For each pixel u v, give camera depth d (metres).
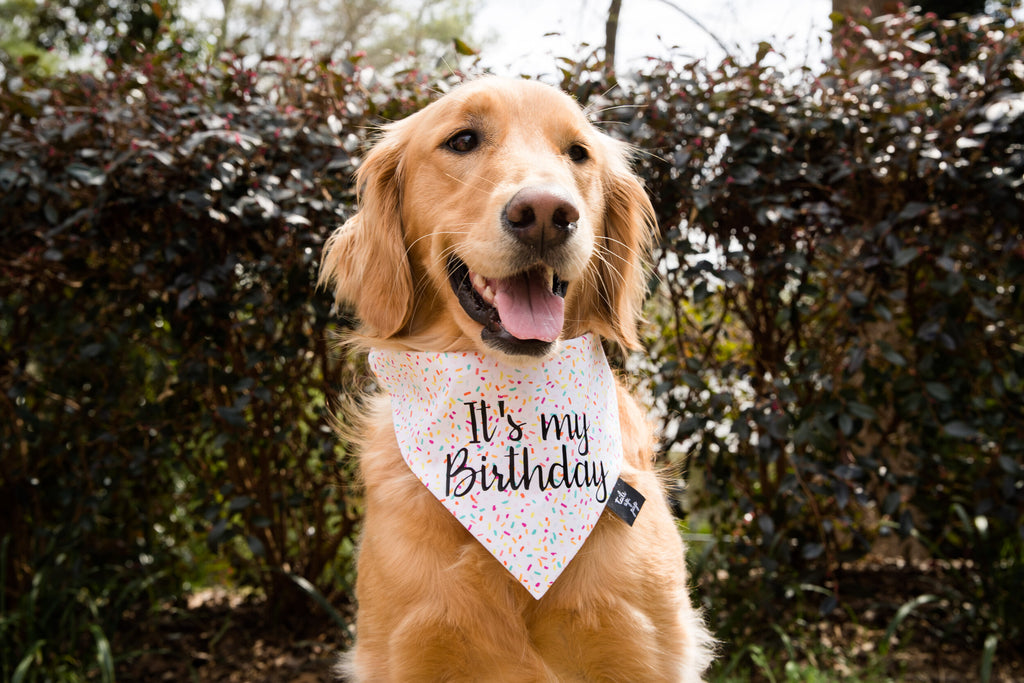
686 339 1.27
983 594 1.27
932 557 1.39
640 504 0.88
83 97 1.23
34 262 1.20
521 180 0.83
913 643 1.26
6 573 1.30
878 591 1.38
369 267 0.95
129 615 1.36
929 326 1.18
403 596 0.86
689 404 1.24
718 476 1.25
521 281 0.84
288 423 1.27
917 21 1.23
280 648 1.28
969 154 1.18
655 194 1.18
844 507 1.21
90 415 1.28
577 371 0.90
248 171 1.15
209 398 1.26
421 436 0.89
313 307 1.18
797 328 1.25
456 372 0.89
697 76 1.19
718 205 1.19
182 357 1.21
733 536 1.31
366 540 0.91
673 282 1.22
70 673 1.19
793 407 1.27
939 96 1.19
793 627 1.27
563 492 0.87
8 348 1.31
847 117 1.19
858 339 1.24
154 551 1.36
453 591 0.85
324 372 1.26
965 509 1.32
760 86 1.19
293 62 1.23
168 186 1.15
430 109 0.92
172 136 1.12
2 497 1.29
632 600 0.87
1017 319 1.31
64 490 1.23
